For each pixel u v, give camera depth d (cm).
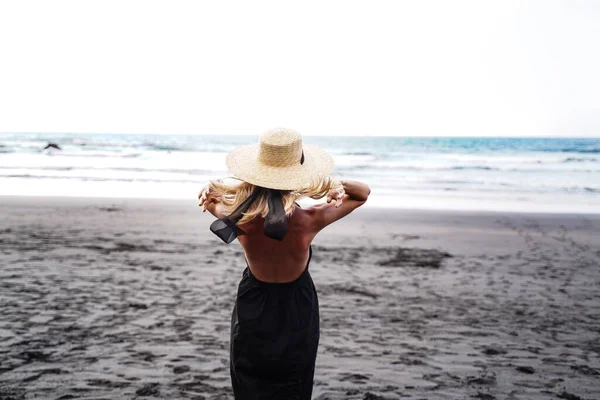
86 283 524
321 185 192
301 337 204
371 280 555
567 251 703
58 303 461
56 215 913
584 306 473
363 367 341
